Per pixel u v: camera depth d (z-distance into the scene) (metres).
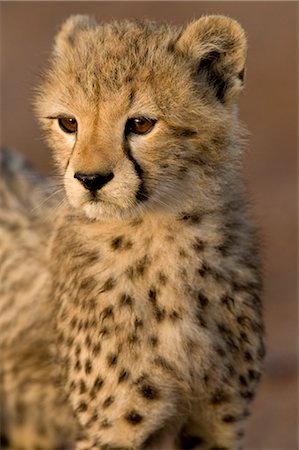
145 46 9.88
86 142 9.30
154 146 9.45
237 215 10.12
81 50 10.09
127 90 9.39
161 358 9.88
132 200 9.38
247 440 14.35
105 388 9.95
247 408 10.49
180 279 9.82
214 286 9.92
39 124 10.38
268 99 26.11
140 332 9.84
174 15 30.06
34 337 11.63
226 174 9.88
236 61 9.99
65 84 9.77
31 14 31.92
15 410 12.17
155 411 10.03
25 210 12.33
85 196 9.31
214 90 9.96
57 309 10.62
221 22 10.05
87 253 10.05
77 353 10.18
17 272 11.92
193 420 10.48
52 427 12.10
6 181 12.75
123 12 30.89
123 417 9.98
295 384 15.58
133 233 9.80
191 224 9.78
